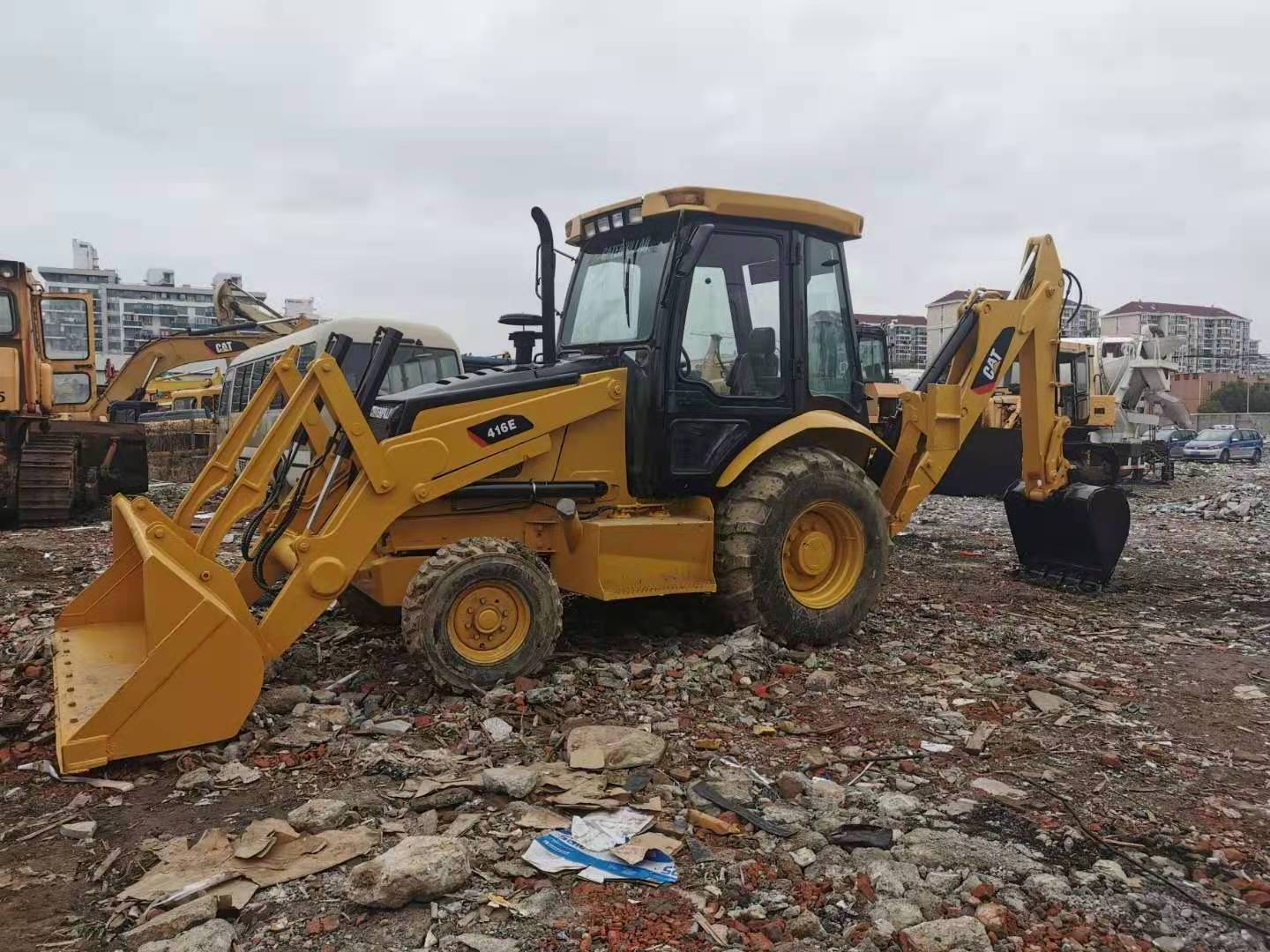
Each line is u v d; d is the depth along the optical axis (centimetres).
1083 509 834
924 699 517
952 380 714
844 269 670
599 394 573
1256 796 401
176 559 456
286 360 530
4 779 402
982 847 345
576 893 313
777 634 599
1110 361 2284
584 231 650
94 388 1608
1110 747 452
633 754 413
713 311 600
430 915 301
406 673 536
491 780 384
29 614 704
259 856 329
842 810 372
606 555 551
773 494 585
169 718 412
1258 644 656
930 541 1200
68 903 310
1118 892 319
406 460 504
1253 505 1597
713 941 287
